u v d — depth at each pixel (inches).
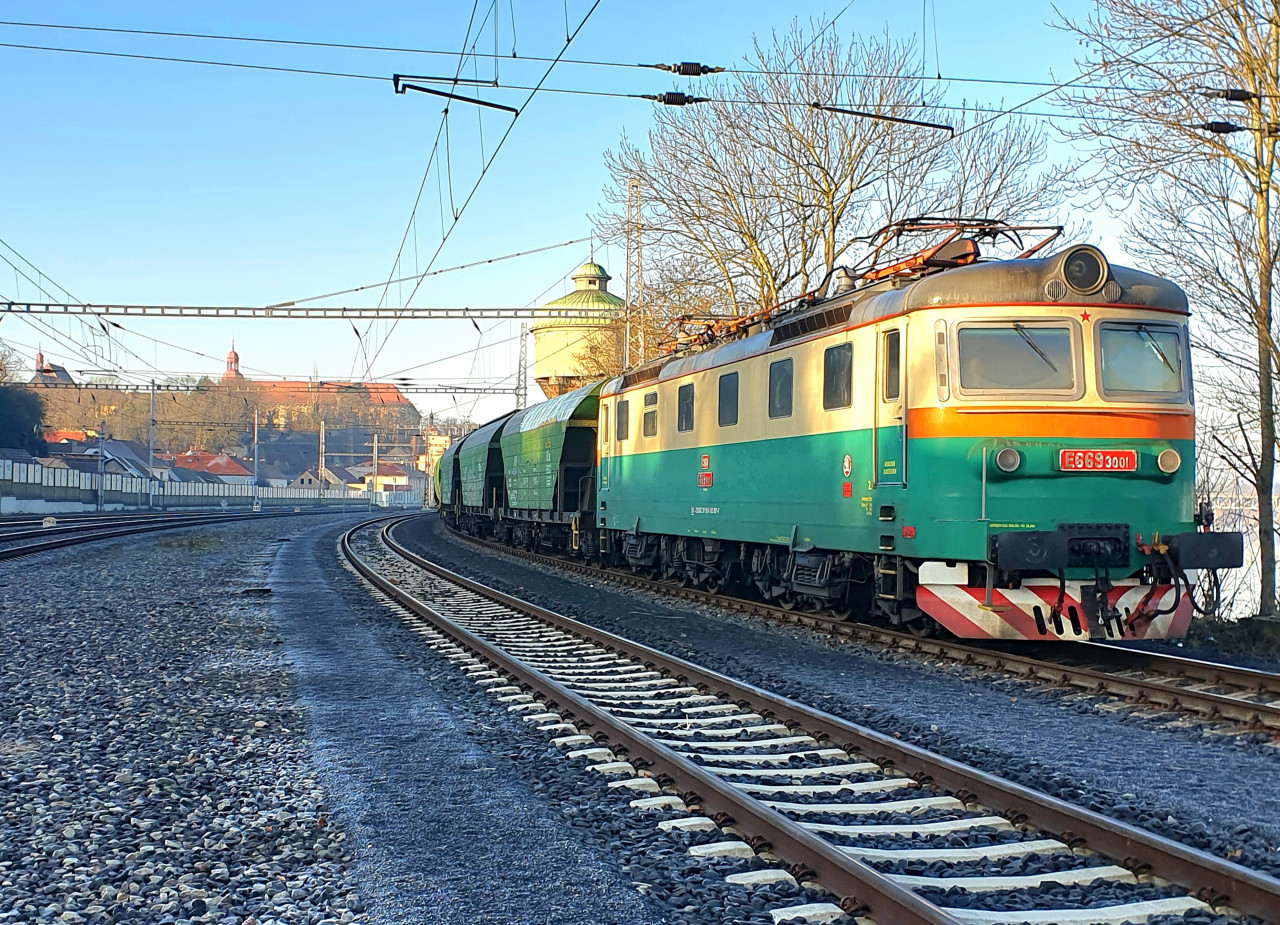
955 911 186.1
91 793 267.7
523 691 391.2
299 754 304.3
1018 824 234.1
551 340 2212.1
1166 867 200.4
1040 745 319.9
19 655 470.0
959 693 402.3
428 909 192.5
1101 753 310.2
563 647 506.6
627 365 1451.8
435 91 592.7
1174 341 454.0
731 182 1170.6
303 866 214.5
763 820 220.8
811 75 1120.2
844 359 513.7
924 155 1095.6
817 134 1125.1
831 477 524.1
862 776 280.1
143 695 386.6
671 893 199.5
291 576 896.3
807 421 547.8
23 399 3189.0
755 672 446.6
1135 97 657.0
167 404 4544.8
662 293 1387.8
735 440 633.0
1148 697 377.7
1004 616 443.2
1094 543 431.5
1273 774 287.0
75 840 230.4
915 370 457.4
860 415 498.0
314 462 5236.2
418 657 473.7
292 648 500.4
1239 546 442.9
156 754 305.9
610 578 898.7
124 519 2086.6
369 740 321.7
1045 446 438.0
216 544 1328.7
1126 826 211.2
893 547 474.0
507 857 218.5
